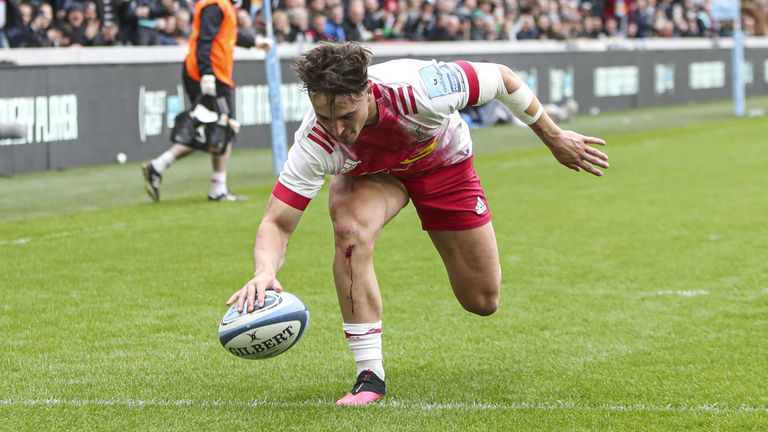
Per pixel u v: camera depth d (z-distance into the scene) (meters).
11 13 47.78
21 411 15.95
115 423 15.39
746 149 55.47
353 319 16.41
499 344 20.20
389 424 15.30
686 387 17.31
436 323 21.83
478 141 61.25
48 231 32.25
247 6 53.34
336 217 16.19
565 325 21.67
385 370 18.41
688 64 90.25
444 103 15.38
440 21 69.00
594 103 80.19
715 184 42.75
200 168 48.62
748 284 25.39
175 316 22.39
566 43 77.62
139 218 34.62
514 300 23.86
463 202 16.84
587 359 19.11
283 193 15.48
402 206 16.86
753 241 30.77
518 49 72.44
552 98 75.69
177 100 51.56
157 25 53.19
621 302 23.67
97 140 48.00
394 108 15.09
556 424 15.38
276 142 46.25
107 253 28.97
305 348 19.92
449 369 18.50
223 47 37.22
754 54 99.12
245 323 14.73
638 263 27.92
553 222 34.16
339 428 15.12
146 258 28.38
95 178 44.25
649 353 19.48
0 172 44.12
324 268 27.38
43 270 26.83
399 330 21.25
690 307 23.16
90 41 50.38
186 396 16.84
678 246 30.14
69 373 18.16
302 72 13.95
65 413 15.86
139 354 19.44
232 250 29.50
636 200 38.69
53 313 22.56
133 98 49.34
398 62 15.44
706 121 73.75
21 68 44.28
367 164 15.79
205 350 19.75
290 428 15.13
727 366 18.55
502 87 15.98
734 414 15.84
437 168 16.55
